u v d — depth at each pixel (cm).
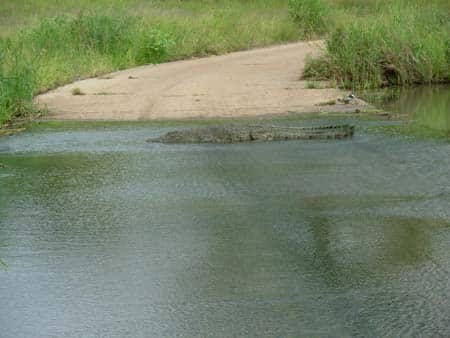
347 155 1180
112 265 745
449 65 1994
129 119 1527
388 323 613
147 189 1010
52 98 1759
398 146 1238
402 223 854
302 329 606
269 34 2909
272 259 752
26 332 612
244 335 598
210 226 854
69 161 1180
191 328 612
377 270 720
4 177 1094
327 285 689
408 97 1788
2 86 1583
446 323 612
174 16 3016
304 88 1820
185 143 1287
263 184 1021
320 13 3058
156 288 690
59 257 769
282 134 1312
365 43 2006
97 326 620
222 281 702
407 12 2291
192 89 1825
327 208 912
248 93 1761
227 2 3581
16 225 870
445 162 1127
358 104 1644
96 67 2212
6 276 722
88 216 901
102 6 3186
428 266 727
